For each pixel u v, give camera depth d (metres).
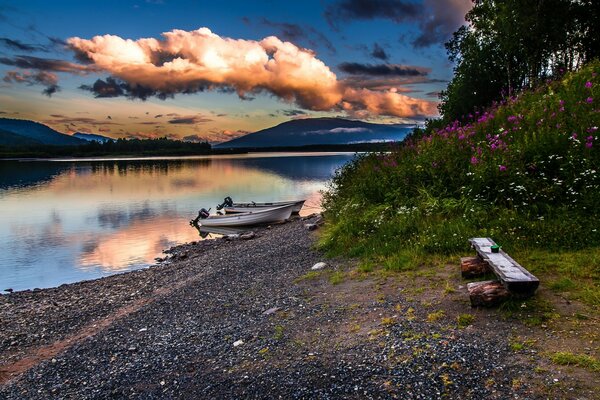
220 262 16.48
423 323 6.63
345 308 8.07
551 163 10.53
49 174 102.88
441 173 12.73
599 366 4.73
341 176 20.56
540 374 4.84
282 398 5.46
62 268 20.75
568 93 14.75
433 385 5.07
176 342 8.28
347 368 5.84
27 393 7.08
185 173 100.38
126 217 37.31
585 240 8.16
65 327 11.45
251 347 7.25
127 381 6.89
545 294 6.63
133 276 17.56
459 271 8.48
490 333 5.92
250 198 47.72
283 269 12.65
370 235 12.26
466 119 33.47
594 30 33.34
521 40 31.28
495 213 10.16
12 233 30.06
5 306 14.34
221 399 5.75
